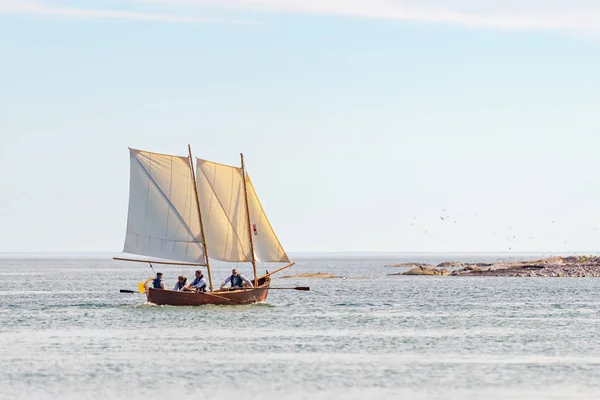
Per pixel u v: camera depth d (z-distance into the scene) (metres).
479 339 198.75
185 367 161.62
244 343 190.75
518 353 178.38
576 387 144.88
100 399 136.75
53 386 145.38
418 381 149.62
